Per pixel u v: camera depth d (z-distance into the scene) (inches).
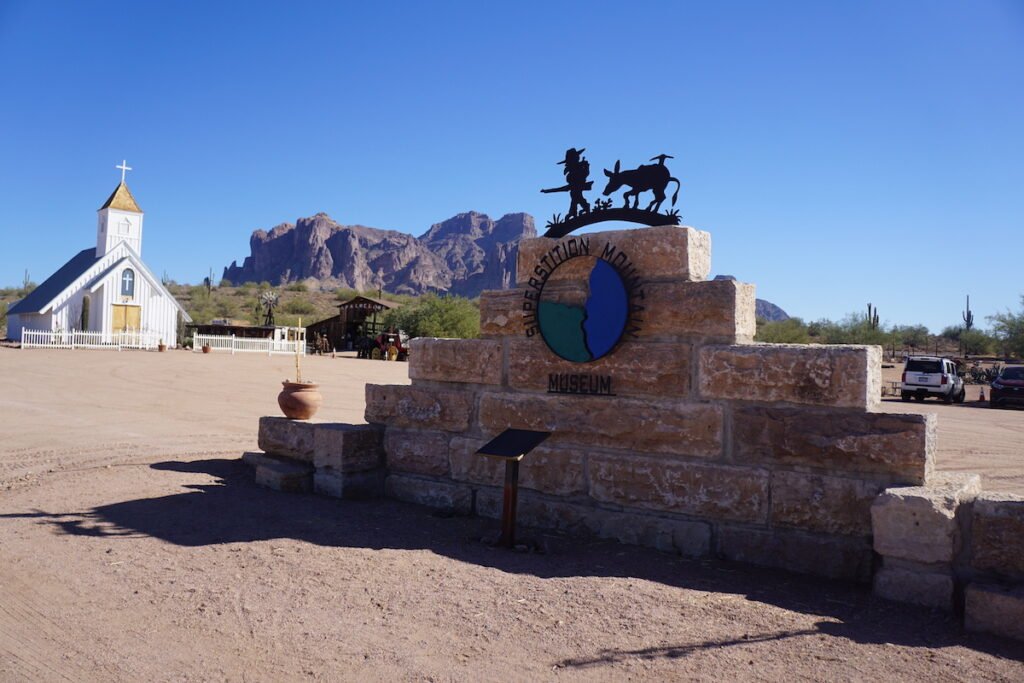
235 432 530.0
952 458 536.4
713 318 253.8
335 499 324.2
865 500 226.5
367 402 344.2
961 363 2074.3
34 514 279.7
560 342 283.3
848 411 231.0
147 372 1038.4
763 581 227.9
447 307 2482.8
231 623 185.0
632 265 269.6
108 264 1847.9
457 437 314.2
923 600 204.1
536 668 164.4
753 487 244.4
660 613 197.6
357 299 2440.9
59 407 621.0
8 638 172.7
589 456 277.1
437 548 254.7
